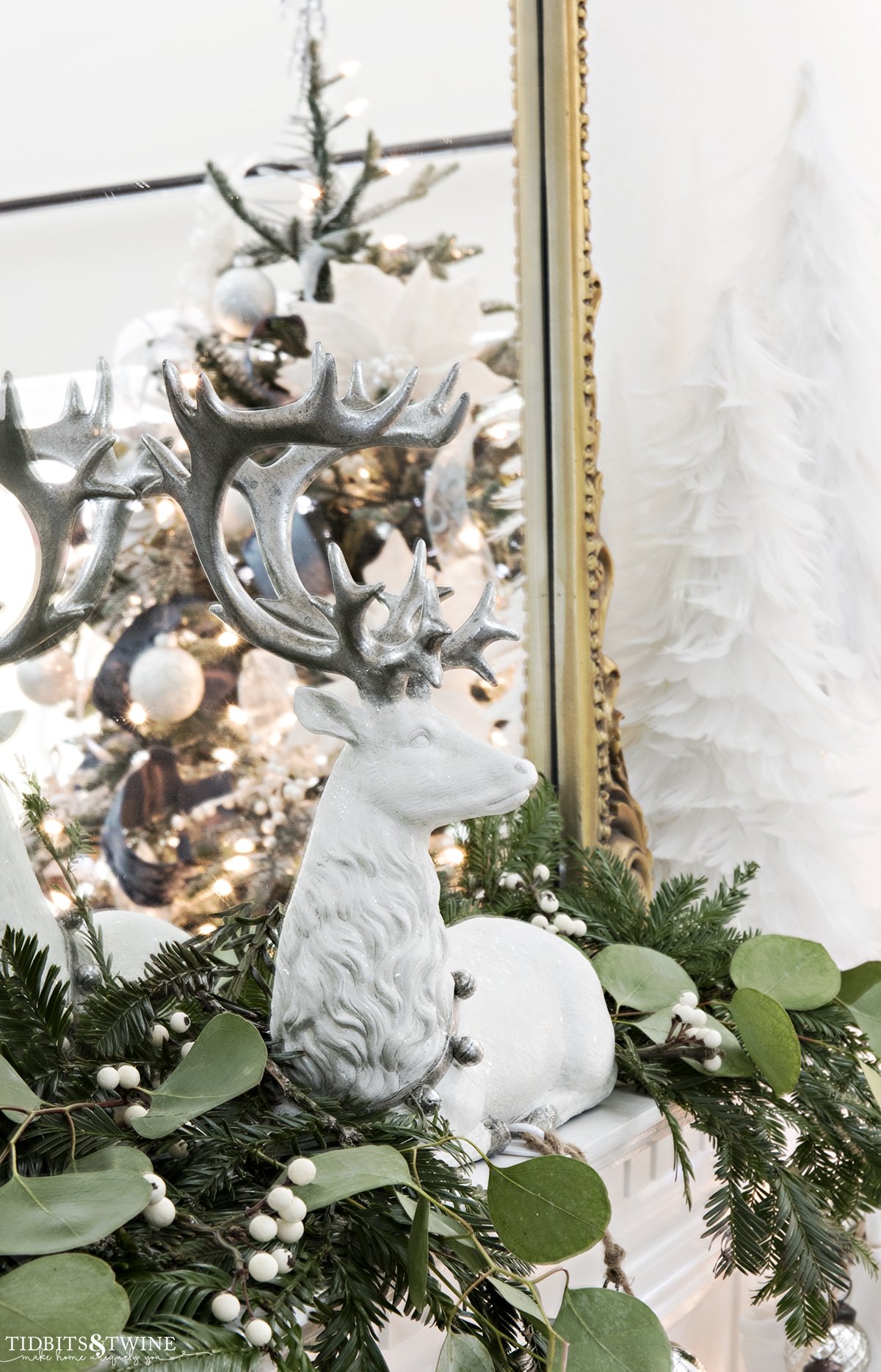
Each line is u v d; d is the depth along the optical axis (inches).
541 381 42.9
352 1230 22.8
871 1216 49.6
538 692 43.6
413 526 40.8
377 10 38.7
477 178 41.1
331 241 38.2
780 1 51.2
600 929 37.7
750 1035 30.3
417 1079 25.9
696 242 49.9
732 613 43.9
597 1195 21.5
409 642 25.4
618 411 48.3
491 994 29.9
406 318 40.1
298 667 37.4
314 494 38.5
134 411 34.6
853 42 52.2
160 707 34.7
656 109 48.9
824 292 45.6
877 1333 50.7
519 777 25.5
